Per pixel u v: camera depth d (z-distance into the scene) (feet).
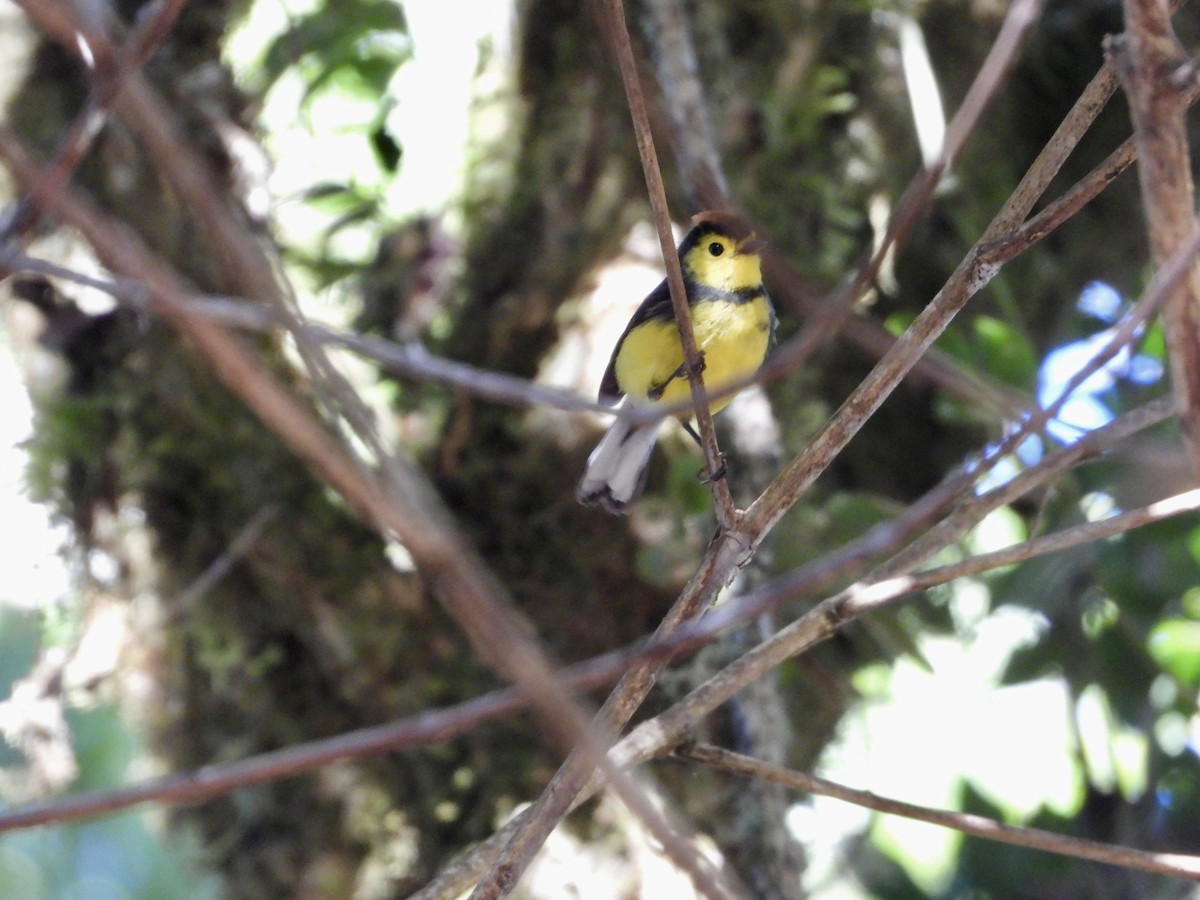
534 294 18.81
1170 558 18.86
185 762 18.06
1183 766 21.31
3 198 15.69
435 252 19.71
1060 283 22.22
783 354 6.03
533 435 18.12
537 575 17.75
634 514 17.54
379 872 16.99
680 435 17.62
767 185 19.22
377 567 17.21
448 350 19.06
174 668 17.93
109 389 17.72
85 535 18.13
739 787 15.89
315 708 17.52
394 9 21.24
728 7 19.65
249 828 17.58
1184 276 6.67
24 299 17.57
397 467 4.94
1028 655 20.99
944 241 21.06
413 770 17.16
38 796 17.95
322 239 20.95
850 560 5.46
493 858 9.78
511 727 17.11
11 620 22.48
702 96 18.16
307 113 21.20
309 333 4.99
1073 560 19.26
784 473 9.69
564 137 19.22
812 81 19.57
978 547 22.09
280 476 17.28
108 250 4.44
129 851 27.37
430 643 17.24
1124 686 20.25
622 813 15.44
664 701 16.10
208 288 14.80
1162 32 6.62
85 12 5.64
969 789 23.32
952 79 21.07
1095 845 9.47
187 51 17.21
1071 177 22.20
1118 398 18.39
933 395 20.85
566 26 19.54
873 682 23.02
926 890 23.03
